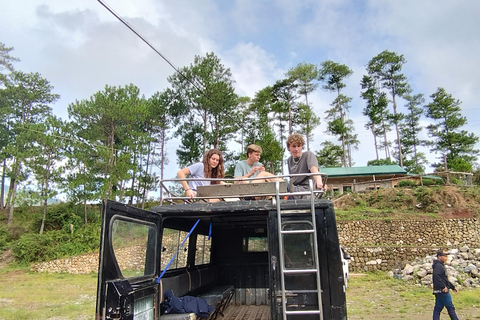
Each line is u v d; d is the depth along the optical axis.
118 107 36.62
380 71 72.06
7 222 38.19
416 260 19.58
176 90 46.09
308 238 3.78
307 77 66.75
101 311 2.99
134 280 3.47
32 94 49.47
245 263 7.05
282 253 3.61
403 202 28.66
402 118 70.50
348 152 75.75
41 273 25.66
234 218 5.44
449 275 15.18
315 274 3.66
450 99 67.19
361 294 14.27
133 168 37.38
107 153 34.78
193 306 4.44
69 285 19.52
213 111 43.97
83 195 35.56
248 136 52.88
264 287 6.93
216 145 46.44
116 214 3.31
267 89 65.62
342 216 26.64
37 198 33.56
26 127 35.31
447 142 65.75
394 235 24.11
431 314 10.49
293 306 3.61
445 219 23.98
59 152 35.09
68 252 28.50
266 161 46.38
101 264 3.06
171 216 4.38
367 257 21.55
